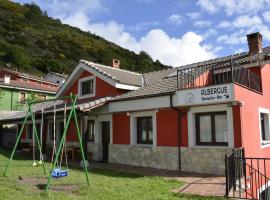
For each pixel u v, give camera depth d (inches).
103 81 689.0
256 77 537.0
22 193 317.4
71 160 655.8
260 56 549.6
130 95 592.1
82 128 595.2
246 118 455.8
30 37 3287.4
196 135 489.1
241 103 438.0
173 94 486.6
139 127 582.6
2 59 2522.1
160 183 389.1
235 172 364.8
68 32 3929.6
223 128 460.4
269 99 577.3
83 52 3344.0
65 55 3169.3
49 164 578.2
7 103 1401.3
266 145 529.3
